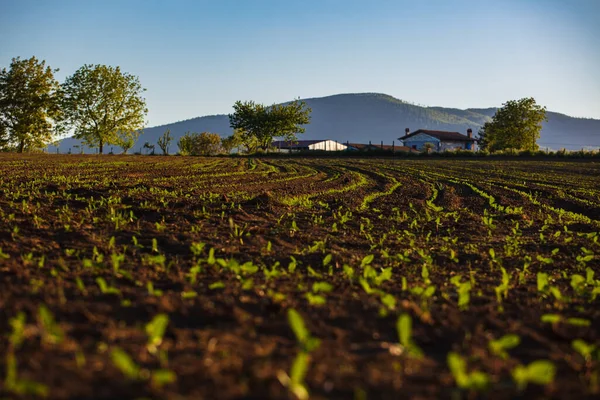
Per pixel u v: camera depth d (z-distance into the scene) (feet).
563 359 14.38
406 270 25.94
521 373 11.62
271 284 20.99
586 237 37.93
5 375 11.36
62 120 224.74
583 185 79.41
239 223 37.73
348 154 202.28
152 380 11.25
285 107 273.95
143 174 79.61
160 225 32.83
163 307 16.65
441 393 11.69
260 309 17.47
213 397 10.91
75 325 14.71
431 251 31.50
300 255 28.04
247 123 269.03
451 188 74.28
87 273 21.25
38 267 21.94
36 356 12.38
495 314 18.35
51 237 29.17
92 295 17.90
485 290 22.47
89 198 46.83
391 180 85.61
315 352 13.64
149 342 13.21
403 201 57.52
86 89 223.92
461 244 34.30
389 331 16.06
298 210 46.88
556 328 16.65
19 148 219.82
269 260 26.53
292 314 13.05
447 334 16.02
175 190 55.62
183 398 10.77
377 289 20.66
